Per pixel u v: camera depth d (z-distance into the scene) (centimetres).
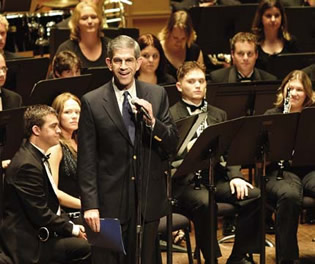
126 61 1207
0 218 1422
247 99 1769
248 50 1950
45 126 1420
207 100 1741
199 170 1562
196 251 1614
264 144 1504
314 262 1684
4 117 1427
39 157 1430
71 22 2064
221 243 1802
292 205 1602
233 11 2266
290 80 1698
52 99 1694
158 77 1967
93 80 1817
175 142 1242
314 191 1634
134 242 1257
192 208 1573
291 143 1546
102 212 1238
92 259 1295
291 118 1516
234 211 1608
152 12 3183
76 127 1549
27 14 2352
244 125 1476
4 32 1980
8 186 1419
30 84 1884
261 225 1509
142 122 1216
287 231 1605
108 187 1235
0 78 1680
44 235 1417
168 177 1359
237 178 1614
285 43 2177
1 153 1455
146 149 1235
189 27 2114
